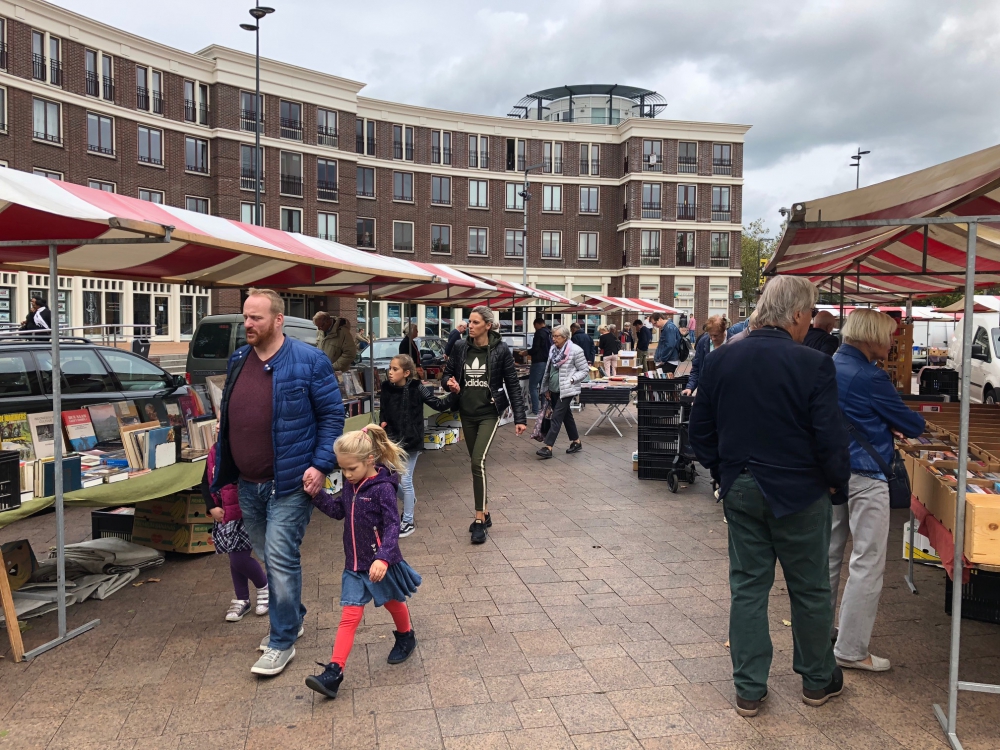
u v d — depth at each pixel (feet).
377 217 125.18
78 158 89.25
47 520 21.31
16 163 82.79
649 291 138.00
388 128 125.49
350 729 9.94
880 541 11.15
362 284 24.70
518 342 71.51
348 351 30.50
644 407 26.09
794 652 10.57
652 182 136.87
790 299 10.12
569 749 9.45
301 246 19.19
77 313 87.10
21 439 14.26
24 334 23.85
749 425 9.90
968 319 9.64
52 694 10.93
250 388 11.75
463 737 9.75
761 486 9.77
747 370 9.94
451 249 132.26
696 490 24.68
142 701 10.71
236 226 17.70
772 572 10.28
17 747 9.51
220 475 12.19
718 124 136.87
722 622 13.42
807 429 9.70
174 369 68.33
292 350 11.81
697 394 10.80
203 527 17.52
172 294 99.40
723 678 11.32
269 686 11.16
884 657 11.98
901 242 19.24
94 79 91.25
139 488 14.69
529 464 29.71
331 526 20.11
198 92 102.17
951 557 10.30
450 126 130.62
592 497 23.61
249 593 15.08
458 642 12.62
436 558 17.24
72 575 15.42
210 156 103.71
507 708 10.46
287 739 9.70
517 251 136.98
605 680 11.27
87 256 17.17
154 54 97.04
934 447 14.48
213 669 11.74
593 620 13.53
